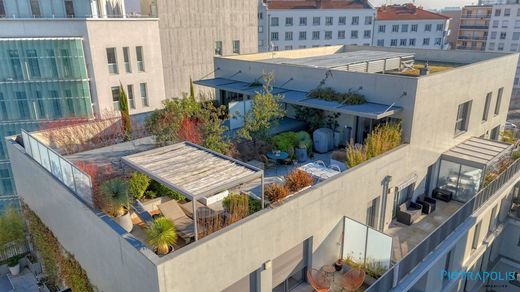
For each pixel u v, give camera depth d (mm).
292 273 12938
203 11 43281
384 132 16047
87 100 35625
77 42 33969
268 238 11250
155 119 18328
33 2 36531
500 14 96000
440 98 17672
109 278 11797
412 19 88438
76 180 12609
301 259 13133
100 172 13867
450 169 19531
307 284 13500
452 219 15938
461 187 19359
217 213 11789
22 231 19625
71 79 34844
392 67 22984
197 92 44719
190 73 43875
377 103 17125
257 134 16953
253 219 10641
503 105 25219
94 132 19141
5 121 35156
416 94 15797
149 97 39656
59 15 37469
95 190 11836
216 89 24109
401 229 16969
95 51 34906
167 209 12141
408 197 18328
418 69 23344
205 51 44688
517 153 22266
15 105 34781
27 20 32781
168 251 10375
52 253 16469
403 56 23688
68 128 18578
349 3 88688
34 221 17781
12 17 36250
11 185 37406
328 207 13211
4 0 36094
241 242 10477
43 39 33281
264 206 11633
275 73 20844
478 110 21797
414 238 16266
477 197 17656
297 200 11852
